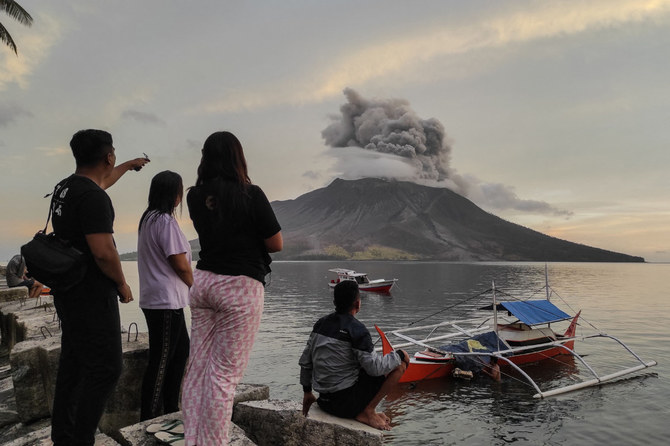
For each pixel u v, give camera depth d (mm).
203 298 3018
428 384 26812
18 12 18719
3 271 25281
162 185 4484
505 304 29797
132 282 141625
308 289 130875
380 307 78812
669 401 23641
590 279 190250
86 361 3268
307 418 4301
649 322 57906
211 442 2883
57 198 3295
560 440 19219
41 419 5508
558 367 30938
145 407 4492
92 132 3496
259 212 2953
